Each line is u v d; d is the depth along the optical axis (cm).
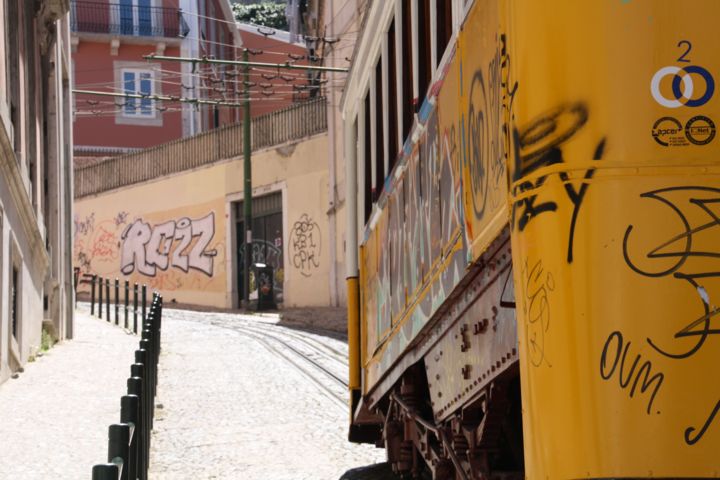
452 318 520
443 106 508
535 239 321
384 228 730
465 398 505
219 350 1897
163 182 3731
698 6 312
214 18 4738
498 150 382
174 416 1231
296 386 1445
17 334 1454
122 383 1358
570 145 315
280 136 3241
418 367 686
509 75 344
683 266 303
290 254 3186
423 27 582
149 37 4256
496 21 385
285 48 4672
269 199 3309
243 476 907
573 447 302
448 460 610
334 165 2953
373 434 913
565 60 318
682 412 297
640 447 297
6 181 1300
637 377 299
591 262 308
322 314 2677
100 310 2398
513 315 397
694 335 299
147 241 3784
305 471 924
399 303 666
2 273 1281
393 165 699
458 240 471
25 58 1559
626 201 308
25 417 1109
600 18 315
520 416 514
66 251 1925
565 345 308
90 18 4228
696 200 305
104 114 4244
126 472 484
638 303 303
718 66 310
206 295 3503
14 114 1465
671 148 308
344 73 2889
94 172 4072
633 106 311
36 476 849
